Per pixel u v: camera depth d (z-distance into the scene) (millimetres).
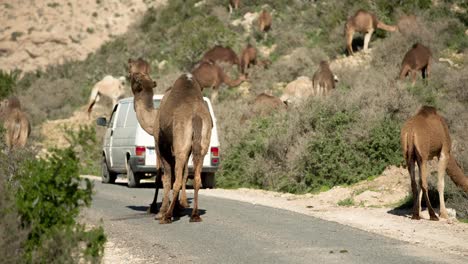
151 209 34906
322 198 41125
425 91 61438
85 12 150750
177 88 31453
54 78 129500
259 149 52156
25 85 130375
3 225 17875
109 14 149875
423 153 31781
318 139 47531
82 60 143250
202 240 27016
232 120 62062
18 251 18297
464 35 88250
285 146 50188
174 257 24062
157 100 48156
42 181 19344
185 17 128375
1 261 17562
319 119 50469
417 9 97938
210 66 81125
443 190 33062
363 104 51188
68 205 19562
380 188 41156
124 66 117375
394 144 44750
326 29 101375
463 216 34125
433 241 26750
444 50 85438
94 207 37562
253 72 90625
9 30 149125
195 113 30797
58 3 152750
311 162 46281
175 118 30781
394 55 83125
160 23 131625
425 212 34344
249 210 35625
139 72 34344
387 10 100875
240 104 69938
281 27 107125
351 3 105750
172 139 31297
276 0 116562
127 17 148625
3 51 147250
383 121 47375
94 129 75562
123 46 133250
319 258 23281
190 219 31594
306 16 106688
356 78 76688
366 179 43781
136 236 28297
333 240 26672
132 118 50188
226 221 31688
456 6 97875
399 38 86312
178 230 29469
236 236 27703
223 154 54562
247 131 56156
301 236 27562
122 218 33406
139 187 49969
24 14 151500
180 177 30938
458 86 62906
